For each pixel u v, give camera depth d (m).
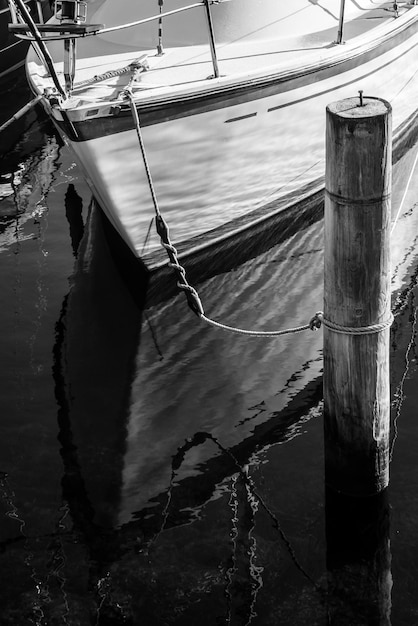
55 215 7.00
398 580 3.68
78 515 4.12
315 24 6.48
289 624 3.50
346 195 3.42
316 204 7.02
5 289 5.97
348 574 3.71
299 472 4.31
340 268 3.56
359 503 4.08
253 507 4.11
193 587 3.70
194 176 5.73
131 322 5.58
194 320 5.57
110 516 4.10
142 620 3.56
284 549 3.86
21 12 5.27
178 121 5.37
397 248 6.25
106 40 6.53
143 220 5.70
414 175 7.29
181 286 4.78
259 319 5.55
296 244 6.42
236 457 4.44
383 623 3.49
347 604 3.58
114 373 5.11
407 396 4.76
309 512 4.05
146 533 3.99
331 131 3.38
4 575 3.79
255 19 6.34
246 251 6.33
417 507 4.03
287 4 6.45
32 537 3.99
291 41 6.28
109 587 3.72
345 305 3.62
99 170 5.25
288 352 5.25
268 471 4.33
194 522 4.04
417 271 5.95
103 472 4.38
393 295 5.71
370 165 3.35
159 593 3.68
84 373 5.12
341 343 3.71
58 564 3.84
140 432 4.64
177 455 4.48
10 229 6.79
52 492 4.27
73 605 3.64
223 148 5.74
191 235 6.11
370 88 6.70
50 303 5.81
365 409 3.83
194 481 4.30
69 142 5.46
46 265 6.27
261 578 3.72
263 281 5.96
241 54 6.07
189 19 6.35
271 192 6.44
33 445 4.58
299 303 5.70
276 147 6.15
